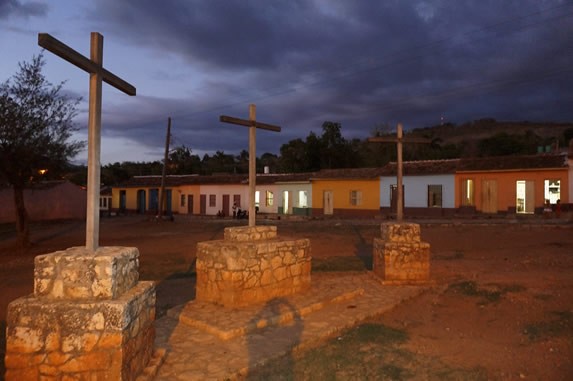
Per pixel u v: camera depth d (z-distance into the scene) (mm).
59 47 4023
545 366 5250
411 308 8055
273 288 8039
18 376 4125
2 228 27062
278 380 4969
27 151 15180
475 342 6168
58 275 4359
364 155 46844
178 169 55625
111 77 4992
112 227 28469
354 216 31359
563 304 7559
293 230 23094
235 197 38844
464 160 27844
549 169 23266
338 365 5363
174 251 16188
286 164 44094
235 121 8258
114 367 4105
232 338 6203
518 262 12086
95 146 4699
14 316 4164
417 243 9734
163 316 7348
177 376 4922
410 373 5133
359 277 10438
